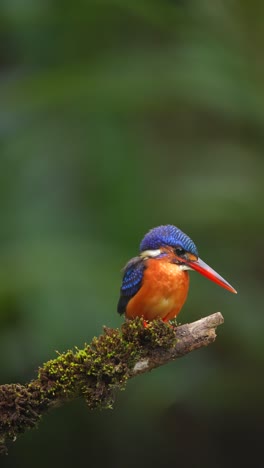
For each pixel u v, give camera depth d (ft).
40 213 41.63
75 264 38.81
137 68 45.57
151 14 47.85
